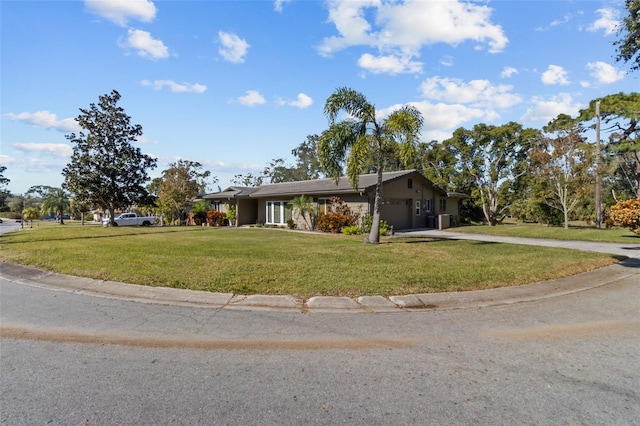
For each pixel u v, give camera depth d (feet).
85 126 89.25
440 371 11.00
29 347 12.81
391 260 30.22
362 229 62.39
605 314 17.02
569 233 57.31
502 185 101.50
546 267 27.35
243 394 9.57
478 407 8.96
